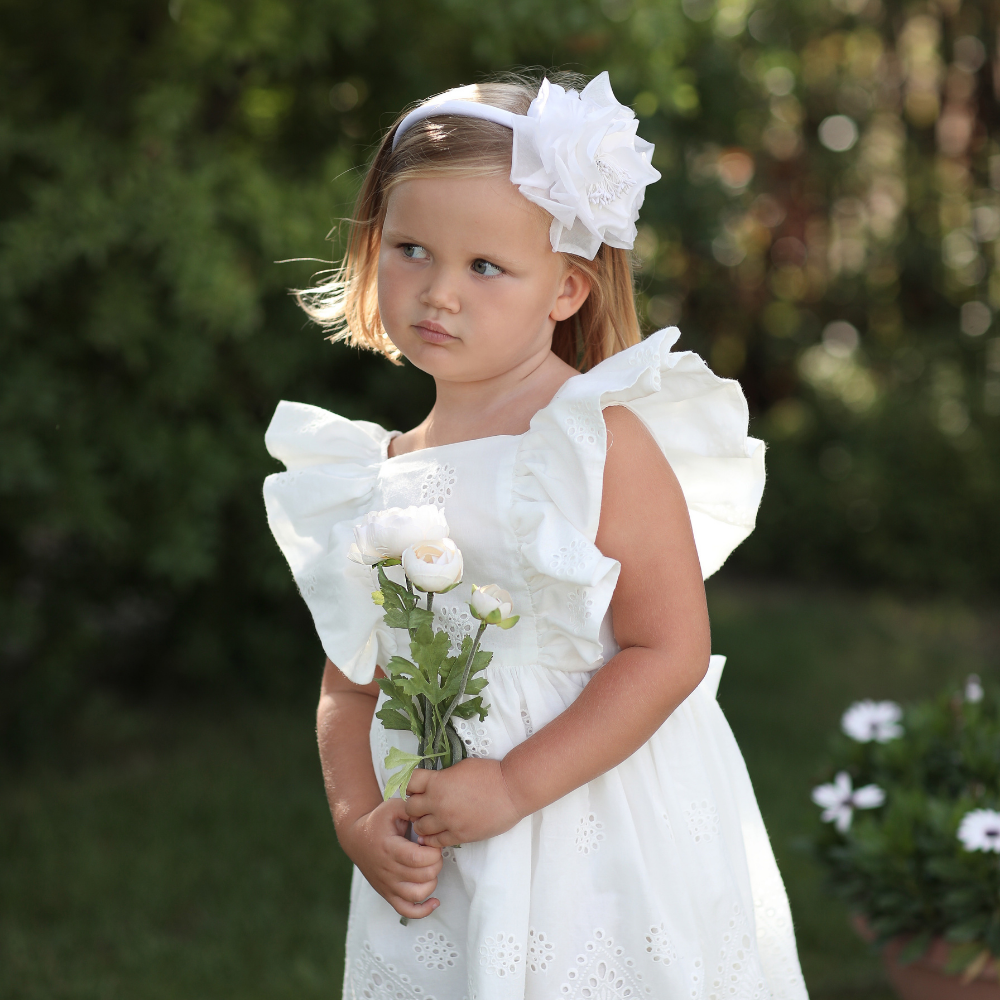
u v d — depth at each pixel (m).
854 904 2.53
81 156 3.74
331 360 4.86
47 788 4.22
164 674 5.40
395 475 1.50
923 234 8.54
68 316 4.14
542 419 1.38
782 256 8.99
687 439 1.47
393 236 1.39
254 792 4.17
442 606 1.44
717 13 4.63
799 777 4.25
